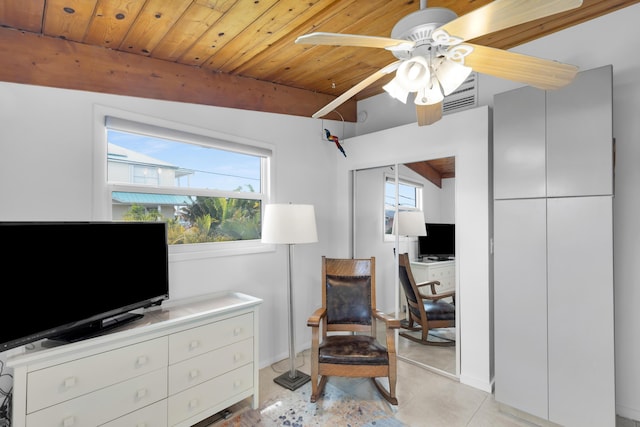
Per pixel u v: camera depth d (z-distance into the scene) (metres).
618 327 2.16
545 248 2.04
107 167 2.14
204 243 2.60
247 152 2.86
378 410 2.25
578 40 2.35
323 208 3.51
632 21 2.15
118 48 2.19
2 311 1.34
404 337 3.07
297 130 3.26
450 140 2.73
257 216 3.00
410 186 3.03
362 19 2.05
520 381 2.13
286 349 3.11
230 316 2.18
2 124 1.76
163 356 1.85
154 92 2.34
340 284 2.80
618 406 2.15
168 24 1.97
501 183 2.23
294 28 2.12
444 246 2.76
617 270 2.16
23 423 1.39
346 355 2.29
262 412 2.24
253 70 2.76
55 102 1.93
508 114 2.19
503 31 2.41
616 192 2.18
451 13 1.20
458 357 2.65
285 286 3.10
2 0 1.64
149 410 1.79
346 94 1.53
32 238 1.46
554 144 2.01
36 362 1.42
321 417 2.18
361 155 3.43
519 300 2.14
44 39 1.94
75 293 1.61
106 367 1.63
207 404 2.04
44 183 1.87
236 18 1.97
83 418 1.55
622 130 2.18
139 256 1.98
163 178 2.43
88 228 1.70
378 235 3.31
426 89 1.34
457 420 2.14
